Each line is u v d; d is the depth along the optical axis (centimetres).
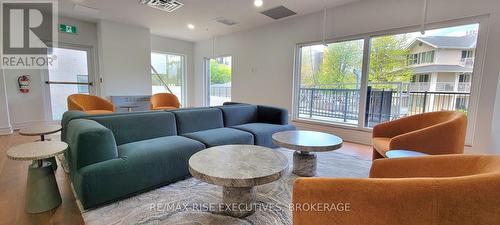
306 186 84
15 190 198
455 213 72
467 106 290
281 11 416
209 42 650
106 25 481
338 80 420
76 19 478
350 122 412
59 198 175
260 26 515
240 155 177
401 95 350
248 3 376
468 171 111
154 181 198
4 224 150
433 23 303
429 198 73
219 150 190
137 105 538
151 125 252
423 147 199
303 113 482
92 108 396
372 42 366
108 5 392
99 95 521
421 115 240
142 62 540
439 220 73
